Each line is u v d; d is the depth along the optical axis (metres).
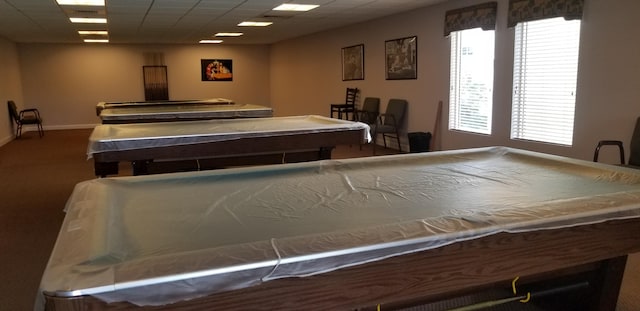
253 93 13.00
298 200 1.85
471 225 1.46
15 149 8.07
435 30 6.41
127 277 1.12
